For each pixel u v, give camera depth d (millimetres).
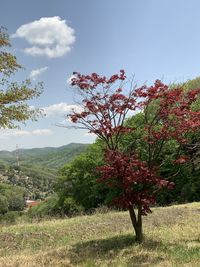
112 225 14945
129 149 11953
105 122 11234
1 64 13711
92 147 43750
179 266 8664
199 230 13148
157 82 11156
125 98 11156
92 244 11789
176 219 15664
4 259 10484
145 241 11508
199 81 29500
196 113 11430
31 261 10070
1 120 13664
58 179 45625
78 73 11211
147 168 10797
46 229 14820
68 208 43062
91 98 11227
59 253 10875
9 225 16875
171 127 11562
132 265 9070
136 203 11234
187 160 12336
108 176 10938
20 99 13922
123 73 11242
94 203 42188
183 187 32844
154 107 12336
